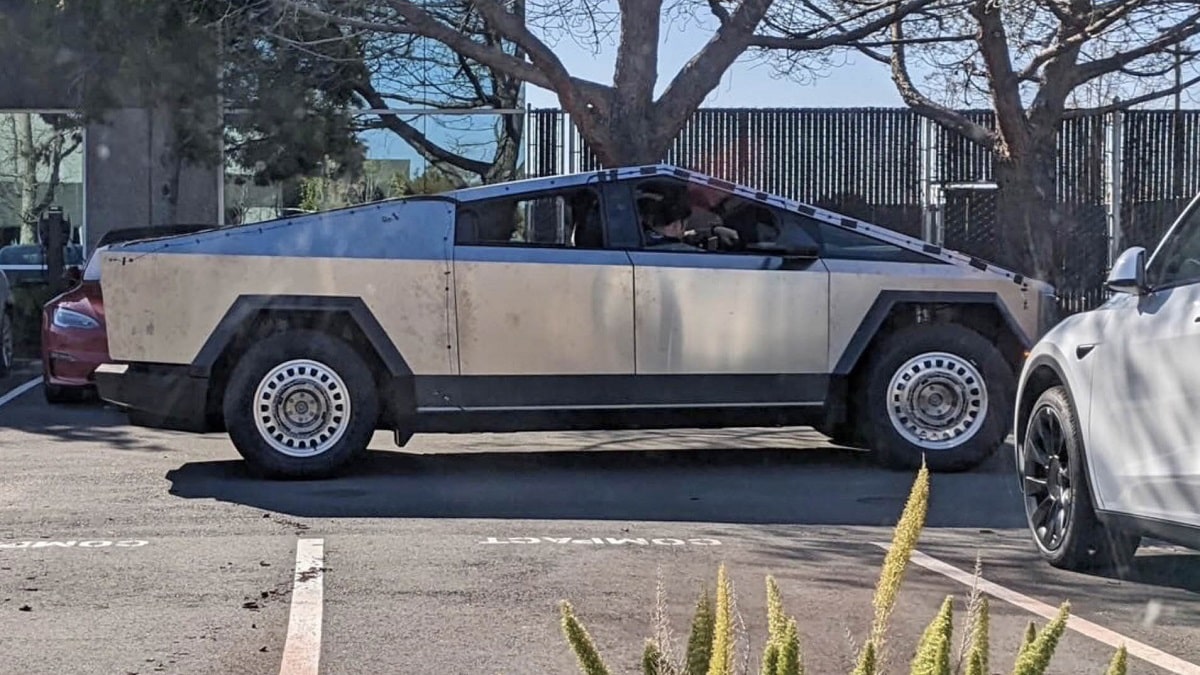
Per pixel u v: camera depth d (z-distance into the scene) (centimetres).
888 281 938
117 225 2077
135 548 702
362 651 534
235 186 2030
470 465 980
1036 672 271
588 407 914
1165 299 607
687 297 917
